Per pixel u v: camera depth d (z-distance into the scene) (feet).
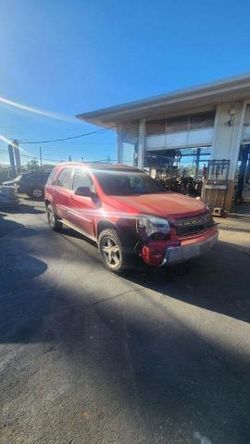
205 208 13.41
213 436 5.44
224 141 32.32
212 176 32.96
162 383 6.82
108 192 15.01
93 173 16.43
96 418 5.82
